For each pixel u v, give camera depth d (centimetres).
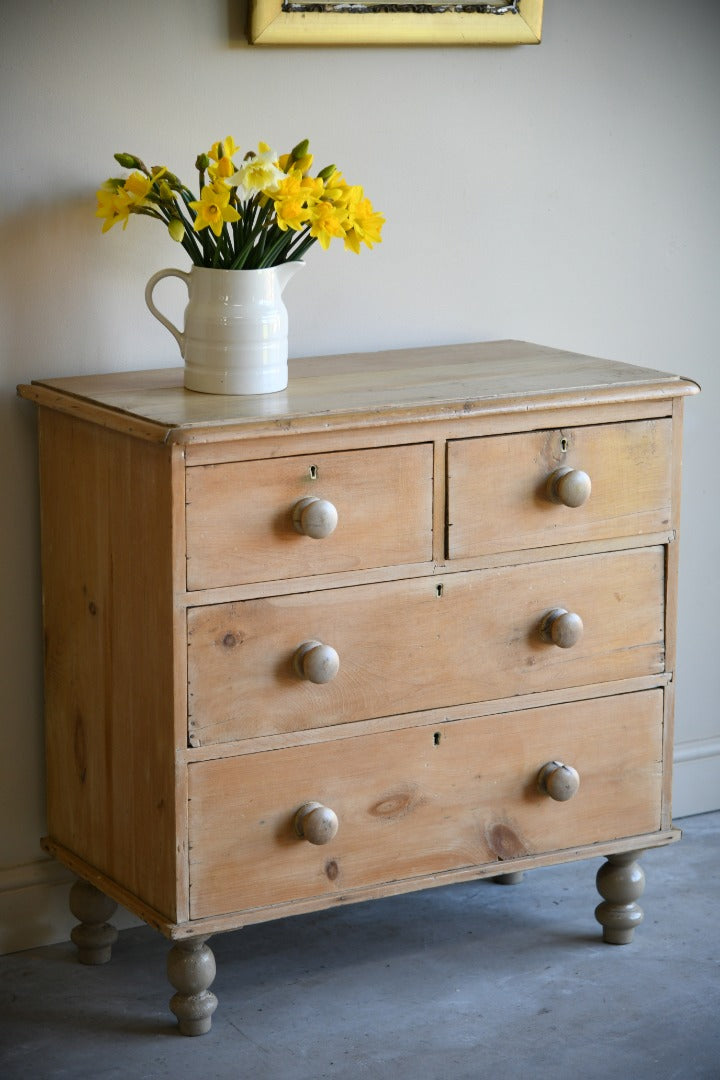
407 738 214
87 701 219
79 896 231
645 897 257
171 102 228
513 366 234
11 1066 204
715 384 285
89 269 226
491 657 218
